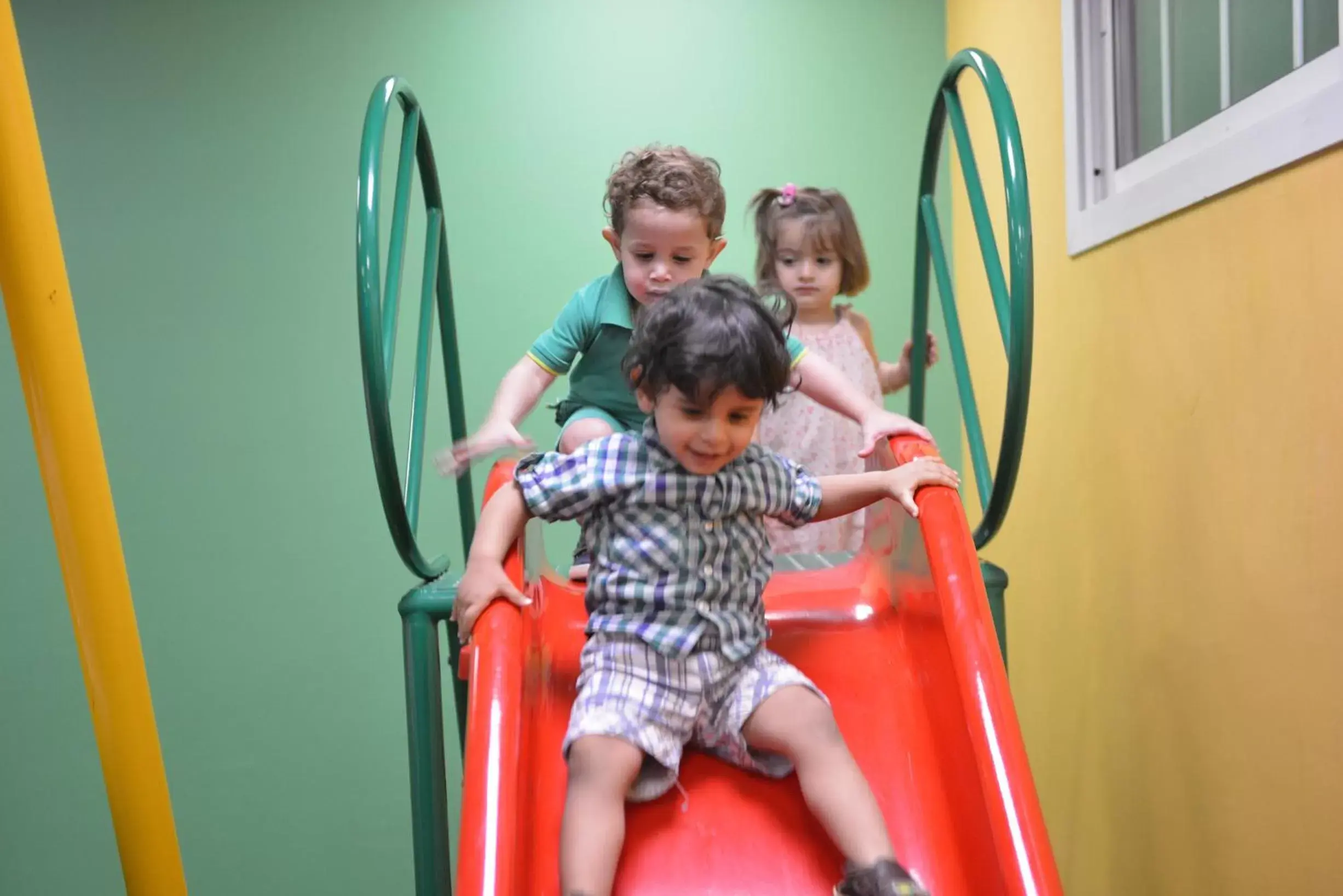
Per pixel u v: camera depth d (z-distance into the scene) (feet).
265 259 7.29
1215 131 4.35
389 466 3.65
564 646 3.92
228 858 7.18
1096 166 5.39
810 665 3.82
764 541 3.59
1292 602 3.68
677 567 3.36
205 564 7.23
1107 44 5.28
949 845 3.21
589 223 7.45
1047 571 6.13
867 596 4.20
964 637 3.19
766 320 3.25
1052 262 5.90
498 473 3.77
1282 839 3.75
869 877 2.85
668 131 7.49
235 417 7.27
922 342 6.17
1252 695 3.95
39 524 7.13
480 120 7.41
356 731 7.26
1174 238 4.50
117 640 2.81
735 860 3.14
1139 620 4.92
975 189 4.50
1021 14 6.20
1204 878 4.33
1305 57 3.78
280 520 7.27
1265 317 3.82
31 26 7.22
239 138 7.30
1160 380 4.66
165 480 7.22
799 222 6.44
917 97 7.55
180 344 7.25
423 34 7.40
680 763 3.43
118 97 7.26
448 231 7.39
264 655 7.23
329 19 7.36
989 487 4.63
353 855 7.23
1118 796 5.18
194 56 7.29
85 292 7.22
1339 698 3.41
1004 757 2.91
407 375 7.33
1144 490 4.84
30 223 2.68
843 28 7.52
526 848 3.06
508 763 2.89
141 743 2.85
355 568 7.29
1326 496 3.47
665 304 3.27
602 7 7.47
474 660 3.14
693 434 3.19
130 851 2.85
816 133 7.53
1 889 7.04
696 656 3.34
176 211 7.27
